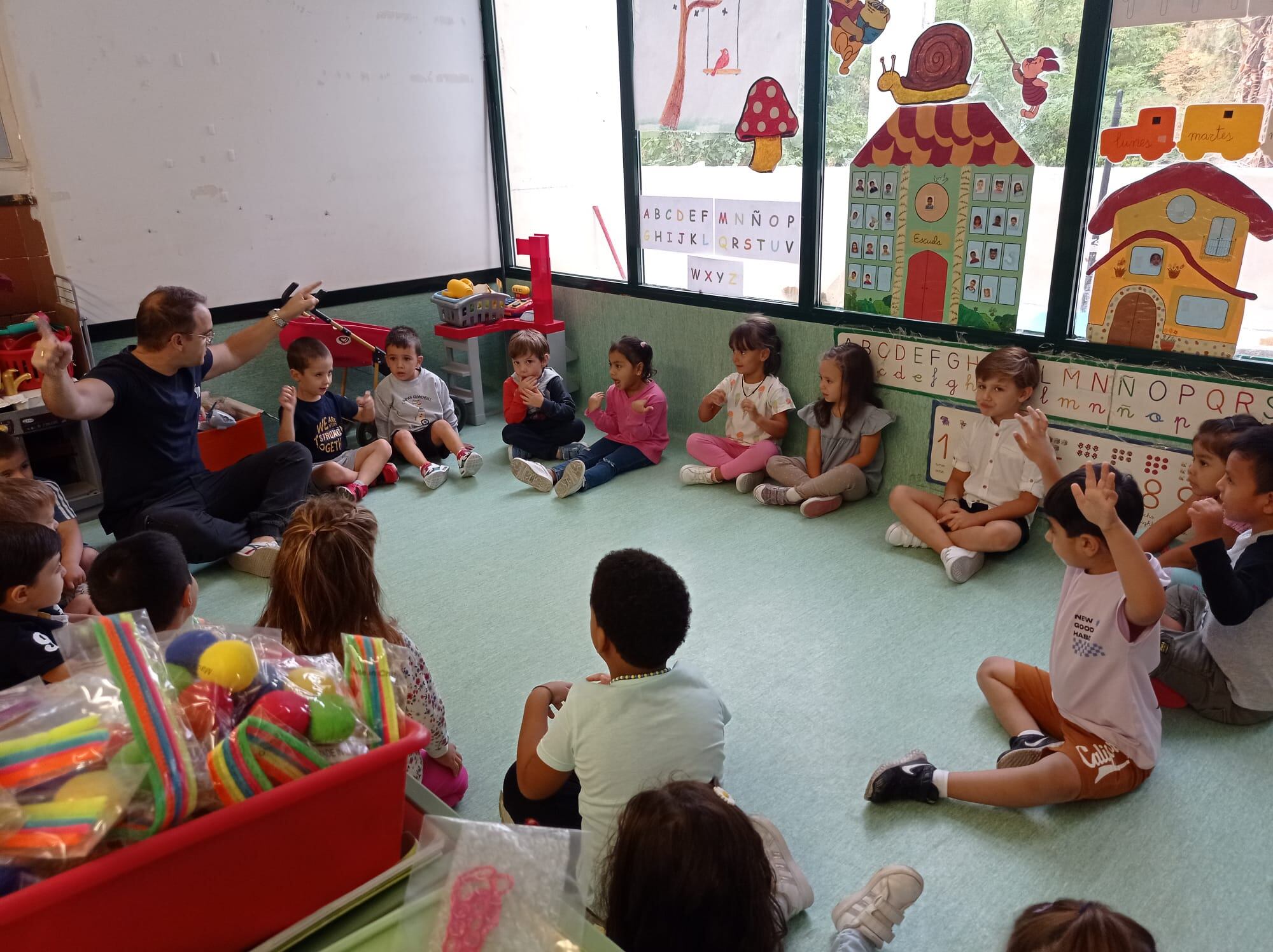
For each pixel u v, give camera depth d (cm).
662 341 359
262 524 273
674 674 135
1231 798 163
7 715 66
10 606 157
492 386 425
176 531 253
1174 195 220
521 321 381
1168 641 188
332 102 349
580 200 379
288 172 345
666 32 316
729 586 246
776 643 217
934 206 264
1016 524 247
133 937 62
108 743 62
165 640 76
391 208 377
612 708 129
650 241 351
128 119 306
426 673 155
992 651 211
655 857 93
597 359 392
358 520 149
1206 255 219
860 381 287
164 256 325
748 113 301
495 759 181
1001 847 155
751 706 194
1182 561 213
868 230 283
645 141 338
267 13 326
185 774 61
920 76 255
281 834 66
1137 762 162
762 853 99
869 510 291
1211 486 204
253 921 68
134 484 260
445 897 72
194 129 320
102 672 68
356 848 72
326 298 368
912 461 292
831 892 146
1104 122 226
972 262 261
